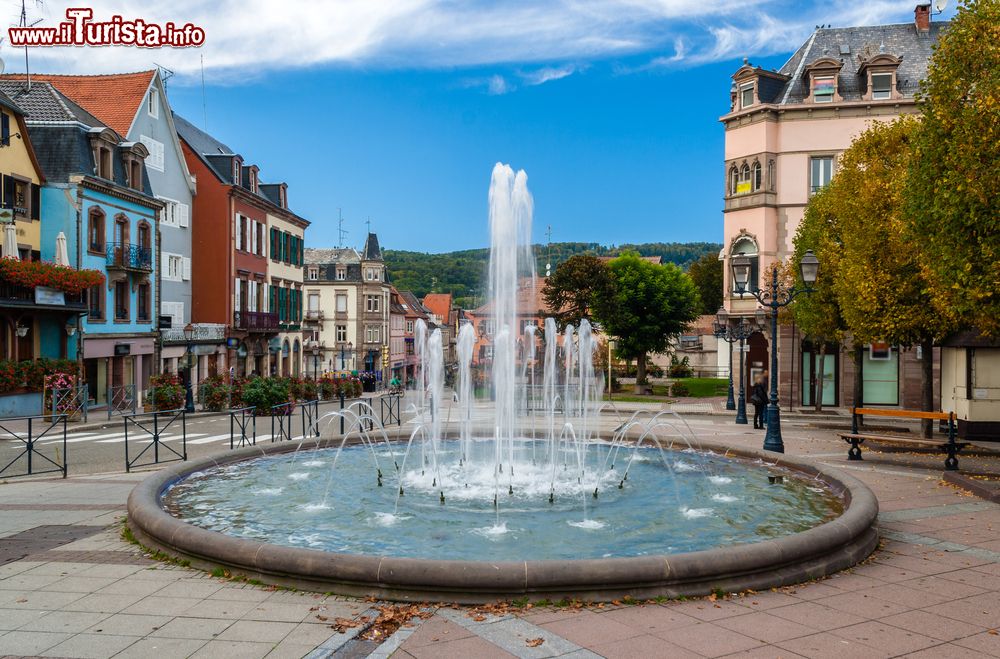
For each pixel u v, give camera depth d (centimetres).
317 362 7581
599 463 1478
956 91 1395
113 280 3416
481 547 840
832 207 2716
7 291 2727
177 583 706
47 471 1484
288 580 696
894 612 638
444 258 14738
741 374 2648
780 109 3622
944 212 1348
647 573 661
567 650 552
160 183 3966
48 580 717
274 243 5231
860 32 3844
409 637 575
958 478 1268
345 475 1326
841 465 1548
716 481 1266
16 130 2964
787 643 567
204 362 4247
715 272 8225
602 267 5178
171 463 1631
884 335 2078
